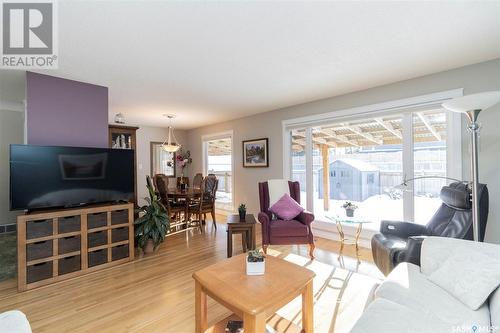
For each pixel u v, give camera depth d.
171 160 6.72
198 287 1.63
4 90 3.18
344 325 1.80
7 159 3.59
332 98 3.78
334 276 2.57
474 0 1.59
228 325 1.62
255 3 1.61
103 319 1.88
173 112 4.80
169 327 1.78
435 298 1.32
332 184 4.02
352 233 3.65
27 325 1.11
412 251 1.83
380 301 1.30
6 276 2.56
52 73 2.73
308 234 3.06
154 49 2.23
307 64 2.59
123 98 3.81
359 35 2.03
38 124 2.70
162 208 3.54
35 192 2.47
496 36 2.04
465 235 2.04
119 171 3.06
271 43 2.15
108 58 2.40
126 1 1.57
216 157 6.23
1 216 3.52
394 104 3.13
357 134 3.71
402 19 1.80
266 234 3.11
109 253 2.86
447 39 2.09
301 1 1.60
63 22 1.80
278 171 4.57
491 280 1.26
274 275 1.69
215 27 1.89
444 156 2.86
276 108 4.54
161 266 2.89
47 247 2.44
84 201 2.78
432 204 2.94
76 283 2.46
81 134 3.02
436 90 2.81
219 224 5.01
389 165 3.36
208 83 3.16
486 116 2.51
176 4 1.61
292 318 1.89
